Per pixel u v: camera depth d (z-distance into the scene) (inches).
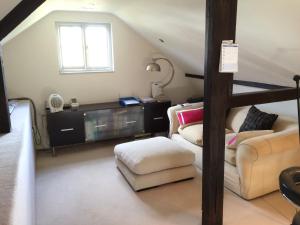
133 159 117.6
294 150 111.0
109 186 121.9
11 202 45.7
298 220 55.8
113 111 168.6
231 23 76.5
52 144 157.0
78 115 159.6
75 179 129.0
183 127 155.1
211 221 90.7
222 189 90.2
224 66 77.3
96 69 180.1
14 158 66.4
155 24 140.5
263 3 75.4
